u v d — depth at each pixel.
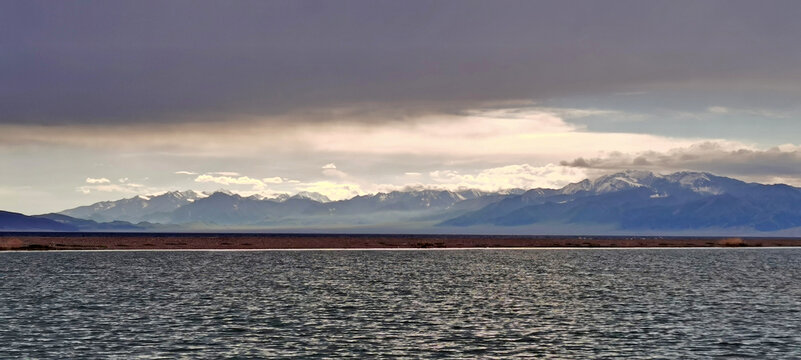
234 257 189.50
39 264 151.38
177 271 134.38
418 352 57.12
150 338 61.41
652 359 55.25
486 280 119.06
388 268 147.50
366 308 80.88
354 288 102.62
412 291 99.38
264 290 99.00
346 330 66.12
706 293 98.81
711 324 70.50
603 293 98.56
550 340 62.22
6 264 150.38
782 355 56.47
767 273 139.50
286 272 133.75
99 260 169.38
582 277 127.12
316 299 88.81
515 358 55.41
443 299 90.25
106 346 58.03
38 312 75.50
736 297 93.94
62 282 108.62
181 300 86.75
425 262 171.62
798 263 177.88
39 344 58.50
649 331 66.56
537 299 91.25
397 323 70.50
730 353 57.22
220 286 104.25
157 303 83.69
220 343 59.62
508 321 72.38
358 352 56.81
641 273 138.00
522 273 136.12
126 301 85.38
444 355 56.19
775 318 74.50
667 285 111.06
